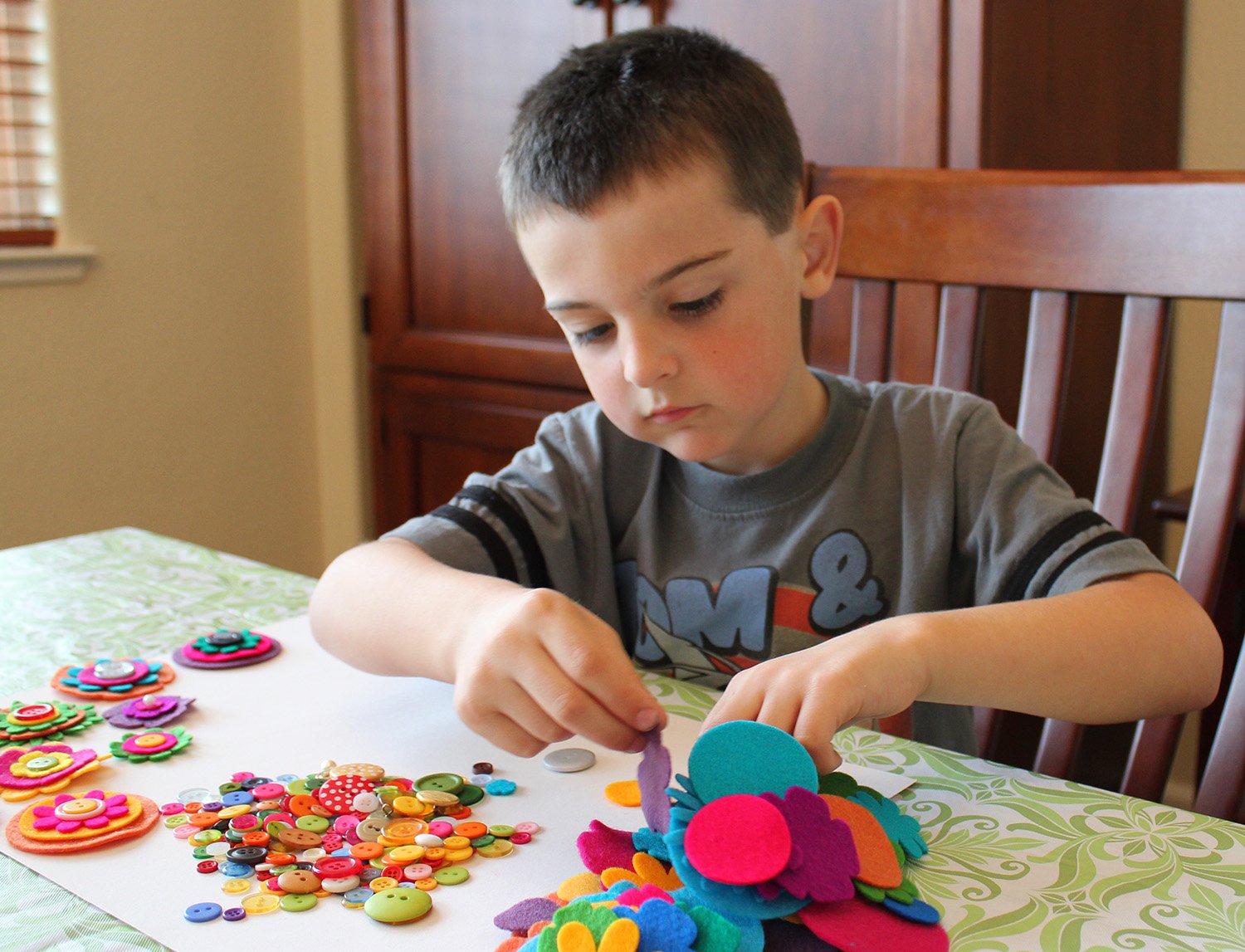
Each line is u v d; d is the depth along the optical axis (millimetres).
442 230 1969
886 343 1009
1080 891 493
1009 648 648
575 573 944
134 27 1933
